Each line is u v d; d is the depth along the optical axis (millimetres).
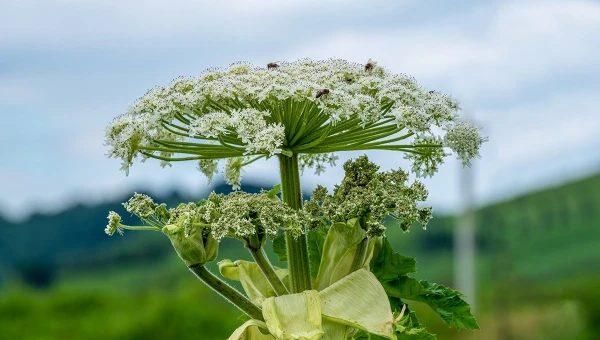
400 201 1403
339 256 1509
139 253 26422
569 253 22266
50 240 30609
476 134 1461
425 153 1520
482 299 10375
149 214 1455
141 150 1468
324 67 1529
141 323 7688
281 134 1384
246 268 1567
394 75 1492
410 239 21562
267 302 1435
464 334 8797
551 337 8438
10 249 30656
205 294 8633
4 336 8922
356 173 1465
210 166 1603
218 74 1516
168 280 22750
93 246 30547
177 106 1441
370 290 1458
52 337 8617
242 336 1498
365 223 1470
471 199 9359
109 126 1464
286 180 1501
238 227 1393
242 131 1381
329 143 1479
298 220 1391
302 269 1489
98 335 8148
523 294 10352
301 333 1403
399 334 1556
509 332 8938
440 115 1450
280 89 1406
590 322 7973
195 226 1451
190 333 7637
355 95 1413
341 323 1444
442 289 1582
